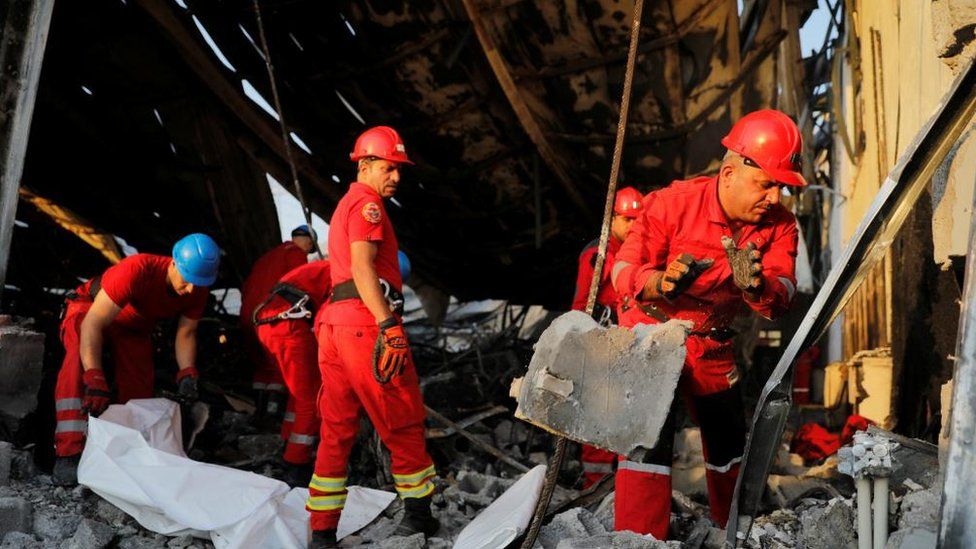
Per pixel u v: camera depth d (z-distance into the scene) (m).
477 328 16.45
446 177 9.77
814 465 6.55
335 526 3.95
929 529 2.72
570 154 9.17
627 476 3.28
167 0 7.93
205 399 7.51
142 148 8.93
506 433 6.93
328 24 8.45
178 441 4.82
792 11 8.18
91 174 9.06
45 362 6.83
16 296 8.70
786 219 3.44
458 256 11.06
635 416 2.85
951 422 2.26
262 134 9.06
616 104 8.59
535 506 3.55
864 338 9.77
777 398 2.82
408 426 3.90
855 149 9.47
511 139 9.26
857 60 8.11
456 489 4.93
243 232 9.72
